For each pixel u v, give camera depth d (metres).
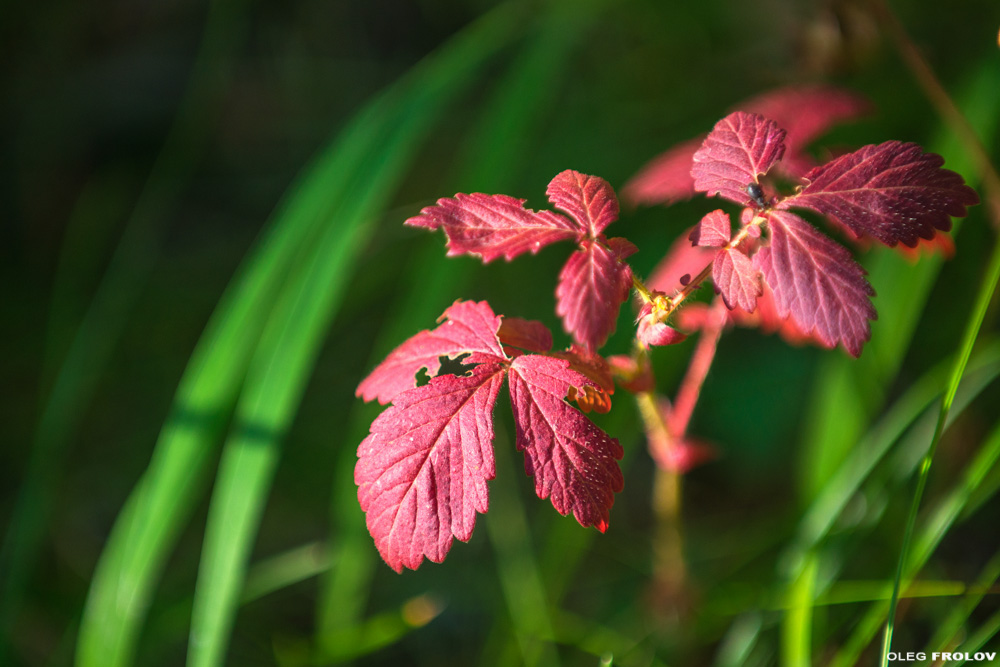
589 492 0.34
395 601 0.51
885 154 0.35
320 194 0.46
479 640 0.50
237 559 0.41
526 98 0.53
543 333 0.36
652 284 0.41
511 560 0.48
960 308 0.52
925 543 0.40
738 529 0.52
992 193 0.42
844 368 0.44
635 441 0.48
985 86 0.46
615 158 0.66
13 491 0.57
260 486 0.42
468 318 0.36
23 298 0.70
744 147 0.35
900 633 0.44
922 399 0.42
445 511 0.34
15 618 0.46
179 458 0.43
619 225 0.60
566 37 0.56
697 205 0.60
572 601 0.51
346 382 0.64
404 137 0.46
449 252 0.34
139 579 0.42
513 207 0.35
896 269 0.44
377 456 0.35
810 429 0.49
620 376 0.37
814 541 0.41
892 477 0.43
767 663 0.43
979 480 0.40
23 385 0.64
